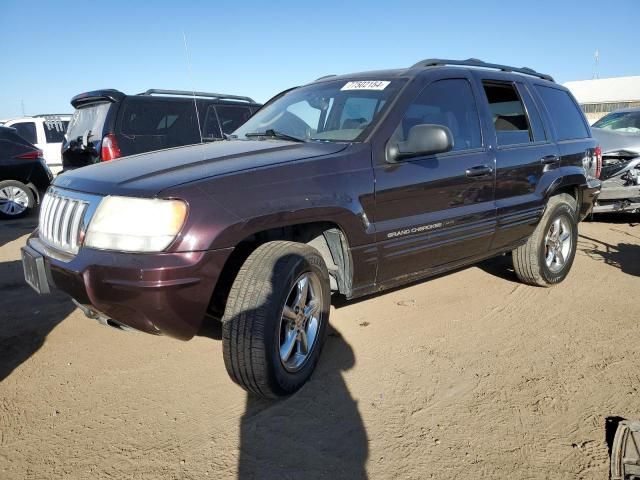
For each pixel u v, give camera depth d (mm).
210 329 3891
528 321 4070
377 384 3090
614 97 41969
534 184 4484
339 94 3896
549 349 3570
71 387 3059
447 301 4504
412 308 4328
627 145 7445
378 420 2732
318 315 3086
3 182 9523
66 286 2678
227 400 2920
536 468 2369
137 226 2473
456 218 3760
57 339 3709
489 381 3137
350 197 3072
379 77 3896
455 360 3404
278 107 4273
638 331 3850
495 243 4230
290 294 2898
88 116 7453
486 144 4055
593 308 4336
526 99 4656
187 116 7680
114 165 3107
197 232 2482
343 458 2436
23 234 7984
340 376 3176
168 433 2619
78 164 7535
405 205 3414
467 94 4051
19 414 2779
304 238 3281
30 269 2998
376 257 3283
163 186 2555
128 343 3658
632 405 2867
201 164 2906
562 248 4938
